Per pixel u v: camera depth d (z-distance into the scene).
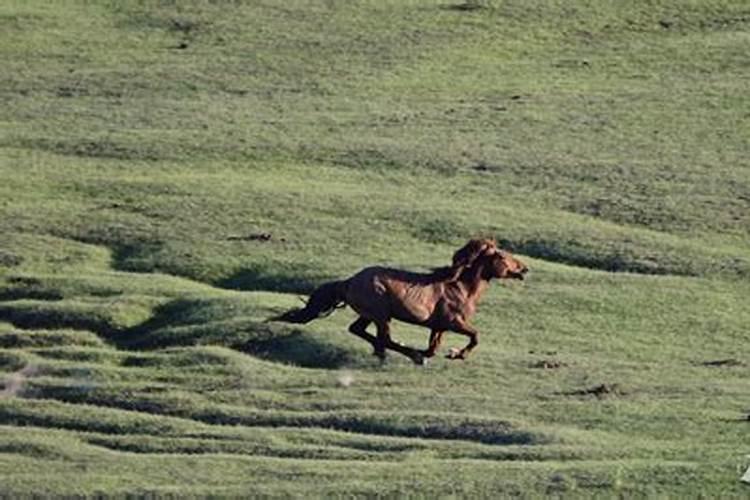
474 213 54.38
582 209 55.31
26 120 65.94
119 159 61.34
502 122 64.44
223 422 37.31
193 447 35.34
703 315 45.34
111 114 66.44
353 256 50.53
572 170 58.94
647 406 36.62
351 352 41.66
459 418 35.97
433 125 64.25
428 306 36.69
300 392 38.94
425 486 30.86
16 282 48.56
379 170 59.69
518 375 39.75
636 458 32.53
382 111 66.06
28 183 58.22
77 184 58.09
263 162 60.84
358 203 55.22
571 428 35.25
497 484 30.77
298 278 48.81
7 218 54.31
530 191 57.16
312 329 43.38
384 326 36.47
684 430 34.72
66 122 65.62
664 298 46.56
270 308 45.38
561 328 44.31
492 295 46.59
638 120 64.38
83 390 39.66
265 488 31.39
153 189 57.12
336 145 62.09
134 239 52.53
